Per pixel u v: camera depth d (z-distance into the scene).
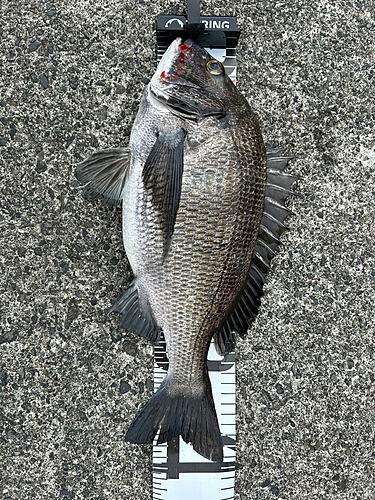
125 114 0.57
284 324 0.58
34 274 0.56
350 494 0.58
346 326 0.59
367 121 0.60
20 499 0.55
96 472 0.56
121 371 0.56
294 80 0.59
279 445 0.58
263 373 0.58
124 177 0.51
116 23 0.57
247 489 0.57
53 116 0.56
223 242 0.48
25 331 0.56
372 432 0.59
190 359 0.50
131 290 0.51
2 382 0.55
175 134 0.47
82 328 0.56
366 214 0.60
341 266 0.59
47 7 0.56
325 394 0.58
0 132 0.56
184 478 0.56
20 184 0.56
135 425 0.50
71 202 0.56
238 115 0.48
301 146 0.59
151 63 0.57
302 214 0.59
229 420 0.57
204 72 0.48
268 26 0.59
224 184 0.47
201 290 0.49
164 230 0.48
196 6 0.57
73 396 0.56
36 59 0.56
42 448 0.55
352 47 0.60
